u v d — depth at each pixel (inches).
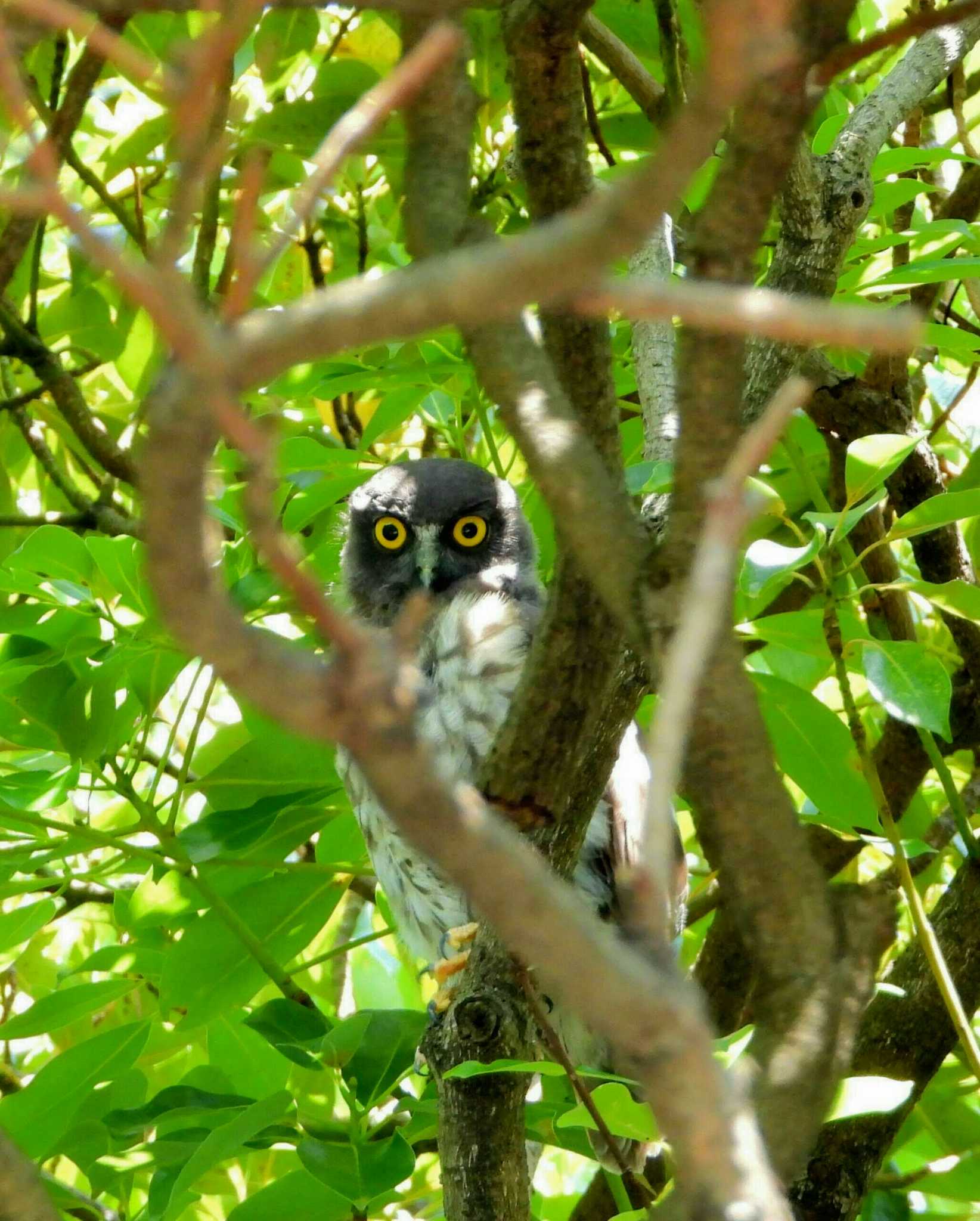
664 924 100.0
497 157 424.8
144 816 330.0
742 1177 103.7
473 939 326.6
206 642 85.8
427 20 174.1
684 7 392.5
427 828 91.2
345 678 87.7
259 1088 347.9
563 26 173.9
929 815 410.9
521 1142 258.5
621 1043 99.4
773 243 350.9
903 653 285.1
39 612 335.9
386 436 516.7
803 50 123.0
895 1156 359.6
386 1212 385.4
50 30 157.8
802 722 313.4
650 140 410.3
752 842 138.1
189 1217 401.4
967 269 307.1
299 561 98.6
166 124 401.4
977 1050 278.7
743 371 134.5
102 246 82.6
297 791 343.0
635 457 388.2
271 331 84.4
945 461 477.7
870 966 138.3
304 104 390.0
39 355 443.8
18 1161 133.0
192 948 330.3
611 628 203.9
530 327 189.9
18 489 526.0
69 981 430.6
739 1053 211.9
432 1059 256.7
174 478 84.4
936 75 286.5
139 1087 315.9
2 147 100.1
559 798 221.8
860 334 78.3
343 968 481.7
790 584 400.5
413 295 83.2
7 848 329.7
